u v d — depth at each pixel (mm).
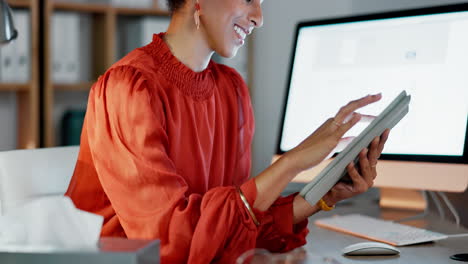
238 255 1166
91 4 3389
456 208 1668
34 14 3256
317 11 3184
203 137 1398
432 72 1684
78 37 3414
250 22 1335
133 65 1297
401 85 1731
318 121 1870
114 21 3449
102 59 3502
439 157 1637
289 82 1958
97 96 1283
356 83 1812
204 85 1420
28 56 3264
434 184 1636
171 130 1298
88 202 1356
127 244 900
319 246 1375
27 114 3316
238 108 1551
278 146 1954
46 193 1604
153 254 902
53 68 3338
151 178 1193
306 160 1165
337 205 1922
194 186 1359
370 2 2891
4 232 931
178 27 1362
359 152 1227
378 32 1790
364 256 1273
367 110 1777
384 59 1771
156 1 3547
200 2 1317
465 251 1315
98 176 1329
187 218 1168
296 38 1964
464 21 1646
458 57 1646
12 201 1536
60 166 1637
